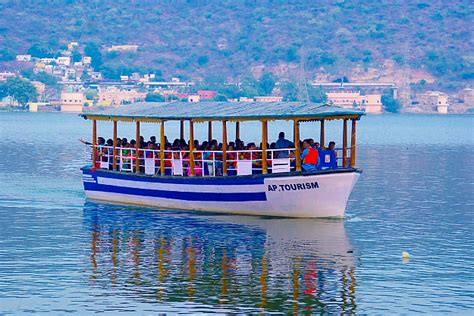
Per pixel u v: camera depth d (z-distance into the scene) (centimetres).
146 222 8038
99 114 9212
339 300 5800
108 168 9219
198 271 6394
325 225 7869
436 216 8650
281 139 8144
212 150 8356
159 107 9188
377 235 7612
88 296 5850
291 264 6588
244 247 7081
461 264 6638
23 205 9112
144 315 5531
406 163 15200
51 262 6638
